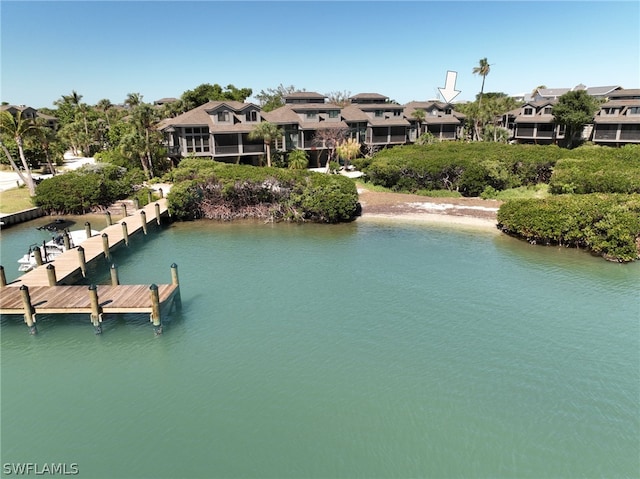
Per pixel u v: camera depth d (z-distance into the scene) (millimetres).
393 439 13344
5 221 36844
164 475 12094
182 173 43094
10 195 45281
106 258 26750
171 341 18672
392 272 26328
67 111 98250
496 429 13727
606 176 37531
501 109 78562
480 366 16875
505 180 45188
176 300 21562
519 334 19219
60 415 14336
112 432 13617
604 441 13258
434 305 21953
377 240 32938
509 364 17016
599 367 16844
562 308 21578
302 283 24688
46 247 27672
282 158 58406
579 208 30297
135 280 24922
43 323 19906
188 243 32406
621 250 27594
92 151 80625
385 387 15672
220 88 78500
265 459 12617
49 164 57281
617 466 12398
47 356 17656
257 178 39469
